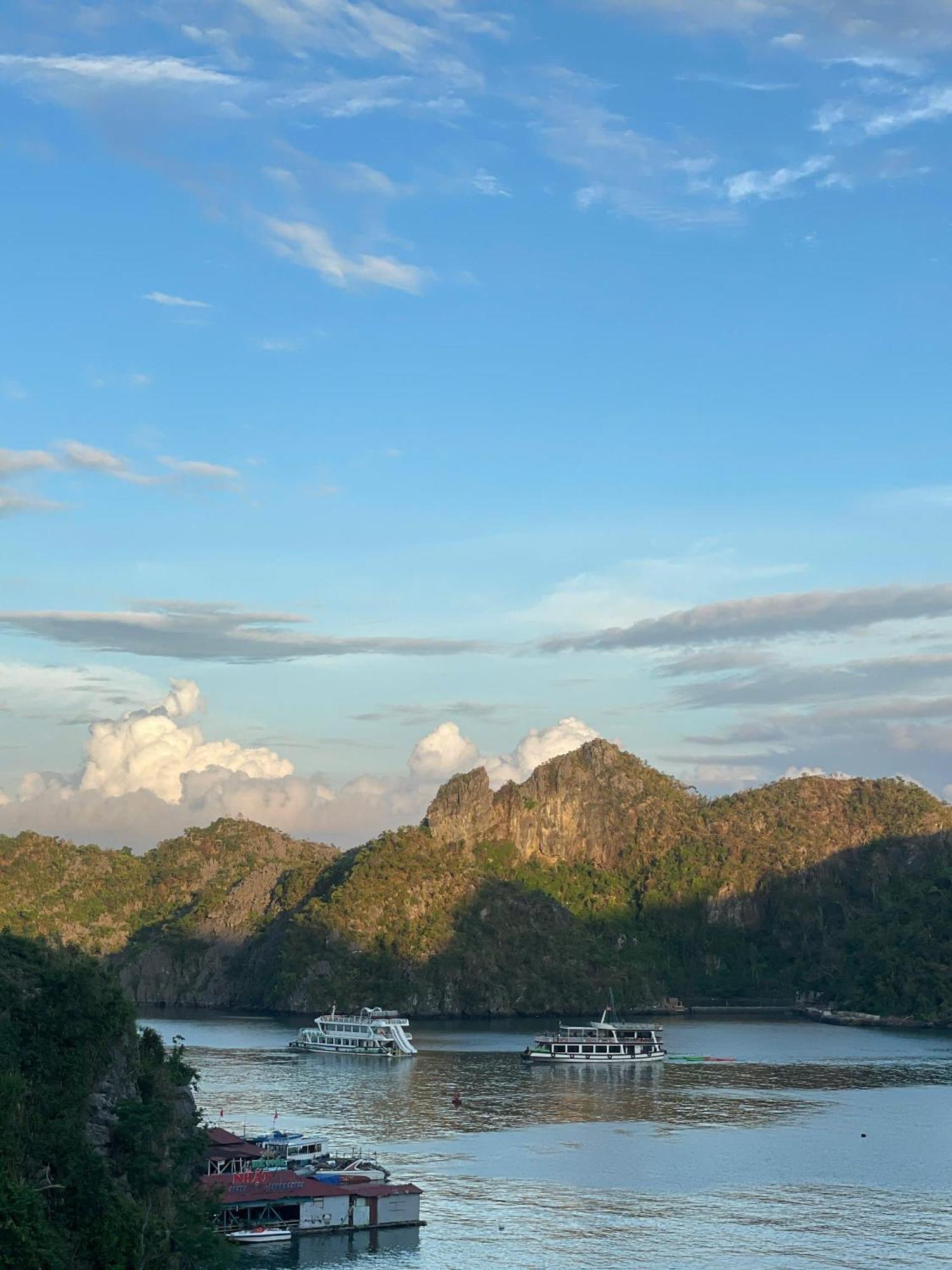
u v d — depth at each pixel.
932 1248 140.62
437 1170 178.75
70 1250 103.56
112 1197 108.69
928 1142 198.88
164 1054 154.12
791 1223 150.75
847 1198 162.88
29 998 118.88
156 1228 109.69
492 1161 184.25
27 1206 99.75
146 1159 117.81
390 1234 145.75
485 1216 154.00
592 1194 164.62
